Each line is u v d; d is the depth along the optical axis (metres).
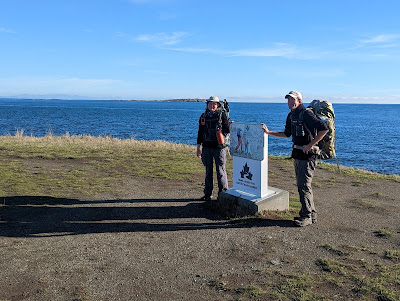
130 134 36.66
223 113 6.83
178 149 14.81
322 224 5.78
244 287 3.65
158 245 4.88
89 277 3.94
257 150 6.30
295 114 5.57
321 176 10.14
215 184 8.87
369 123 65.25
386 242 4.98
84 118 67.69
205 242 4.98
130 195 7.64
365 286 3.58
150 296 3.53
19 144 14.88
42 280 3.86
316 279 3.80
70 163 11.29
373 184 9.13
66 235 5.24
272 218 6.01
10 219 5.90
